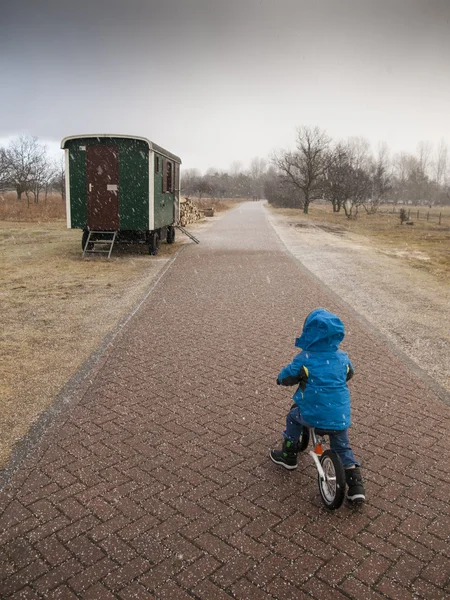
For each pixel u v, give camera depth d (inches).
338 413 144.6
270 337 313.7
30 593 115.1
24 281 482.6
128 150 600.1
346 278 526.9
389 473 165.6
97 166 605.0
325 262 639.1
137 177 605.9
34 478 158.7
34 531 135.0
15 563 124.0
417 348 298.7
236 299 418.0
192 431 191.3
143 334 314.2
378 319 364.2
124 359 268.5
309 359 147.2
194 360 269.3
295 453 162.1
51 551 128.0
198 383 237.8
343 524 140.3
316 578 120.6
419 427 198.4
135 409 208.7
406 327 344.2
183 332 320.2
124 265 581.0
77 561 124.9
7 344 292.8
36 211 1348.4
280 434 190.9
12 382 235.9
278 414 207.2
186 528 137.3
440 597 116.0
